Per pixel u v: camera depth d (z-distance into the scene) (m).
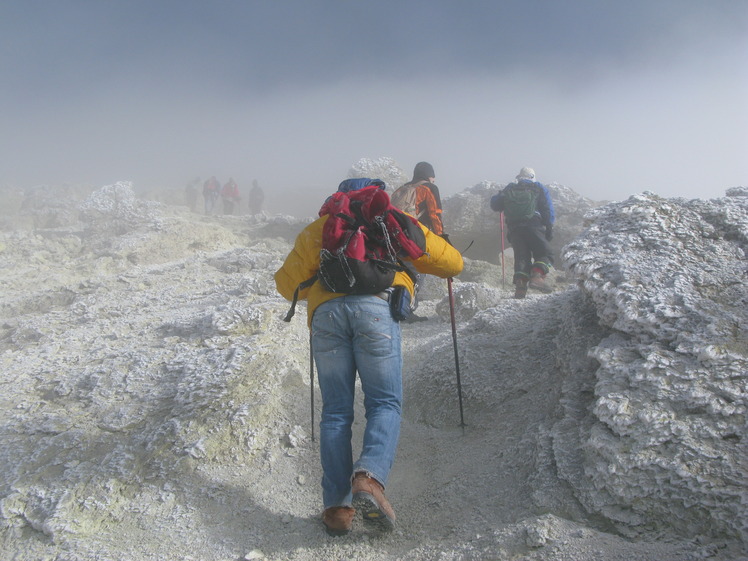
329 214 3.21
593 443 2.87
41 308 7.89
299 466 3.68
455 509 3.16
